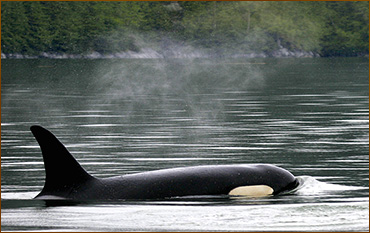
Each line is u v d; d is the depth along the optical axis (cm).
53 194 4444
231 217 3912
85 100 14125
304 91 16150
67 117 10312
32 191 4784
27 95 15525
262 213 4009
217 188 4569
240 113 10700
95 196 4403
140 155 6475
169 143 7306
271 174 4759
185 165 5909
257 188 4628
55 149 4472
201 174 4628
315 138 7612
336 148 6850
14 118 10162
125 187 4469
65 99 14362
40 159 6256
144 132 8306
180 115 10531
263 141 7406
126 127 8888
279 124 9069
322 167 5759
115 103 13312
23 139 7675
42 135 4456
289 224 3747
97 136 7944
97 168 5791
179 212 4047
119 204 4256
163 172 4616
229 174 4672
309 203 4300
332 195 4575
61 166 4478
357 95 14450
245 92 16575
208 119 9825
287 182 4781
